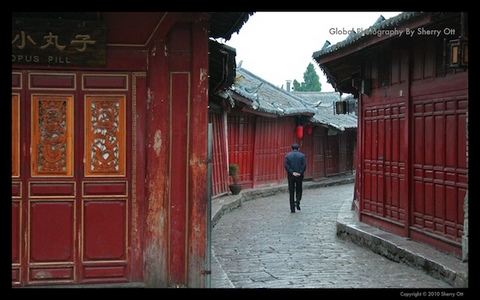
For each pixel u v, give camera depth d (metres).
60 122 8.06
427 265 10.06
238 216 18.58
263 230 15.57
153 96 8.19
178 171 8.32
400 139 12.42
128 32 7.79
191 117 8.28
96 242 8.17
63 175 8.09
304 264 11.15
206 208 8.31
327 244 13.46
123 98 8.16
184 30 8.26
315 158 33.00
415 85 11.72
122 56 8.13
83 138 8.10
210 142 8.30
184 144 8.31
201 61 8.25
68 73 8.05
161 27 7.54
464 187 9.88
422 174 11.43
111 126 8.16
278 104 27.84
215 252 12.42
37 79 7.98
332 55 13.93
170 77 8.27
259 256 11.98
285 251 12.55
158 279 8.27
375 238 12.32
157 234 8.26
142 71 8.18
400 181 12.43
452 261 9.80
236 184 22.08
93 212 8.16
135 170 8.22
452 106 10.30
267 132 26.72
